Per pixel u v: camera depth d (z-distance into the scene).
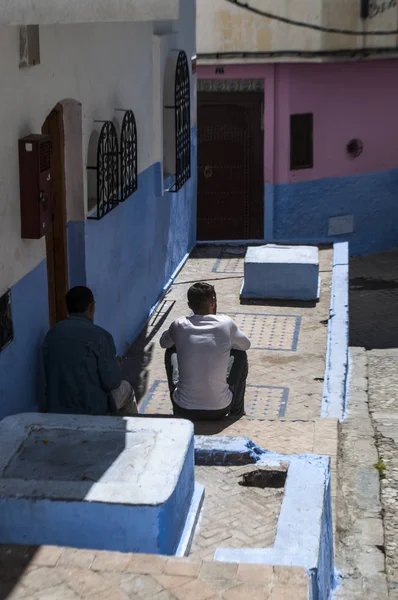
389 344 14.45
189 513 5.11
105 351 6.87
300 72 18.12
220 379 7.48
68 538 4.51
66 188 8.29
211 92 18.27
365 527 6.73
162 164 12.19
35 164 6.61
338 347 10.28
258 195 18.84
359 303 16.64
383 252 20.06
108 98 9.15
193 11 13.88
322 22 17.42
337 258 13.65
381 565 6.17
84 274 8.47
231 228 19.11
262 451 6.03
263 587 3.95
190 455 5.11
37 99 7.01
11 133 6.47
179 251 13.68
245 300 12.02
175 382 7.93
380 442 8.52
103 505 4.44
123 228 10.02
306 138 18.69
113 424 5.24
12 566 4.11
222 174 18.81
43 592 3.93
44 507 4.48
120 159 9.49
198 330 7.46
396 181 19.95
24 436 5.11
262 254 12.20
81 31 8.14
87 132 8.41
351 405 9.93
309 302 11.91
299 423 7.70
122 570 4.07
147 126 11.08
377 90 19.14
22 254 6.75
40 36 7.04
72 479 4.65
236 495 5.53
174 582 3.99
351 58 17.92
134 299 10.73
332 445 7.27
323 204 19.14
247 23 17.55
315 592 4.35
